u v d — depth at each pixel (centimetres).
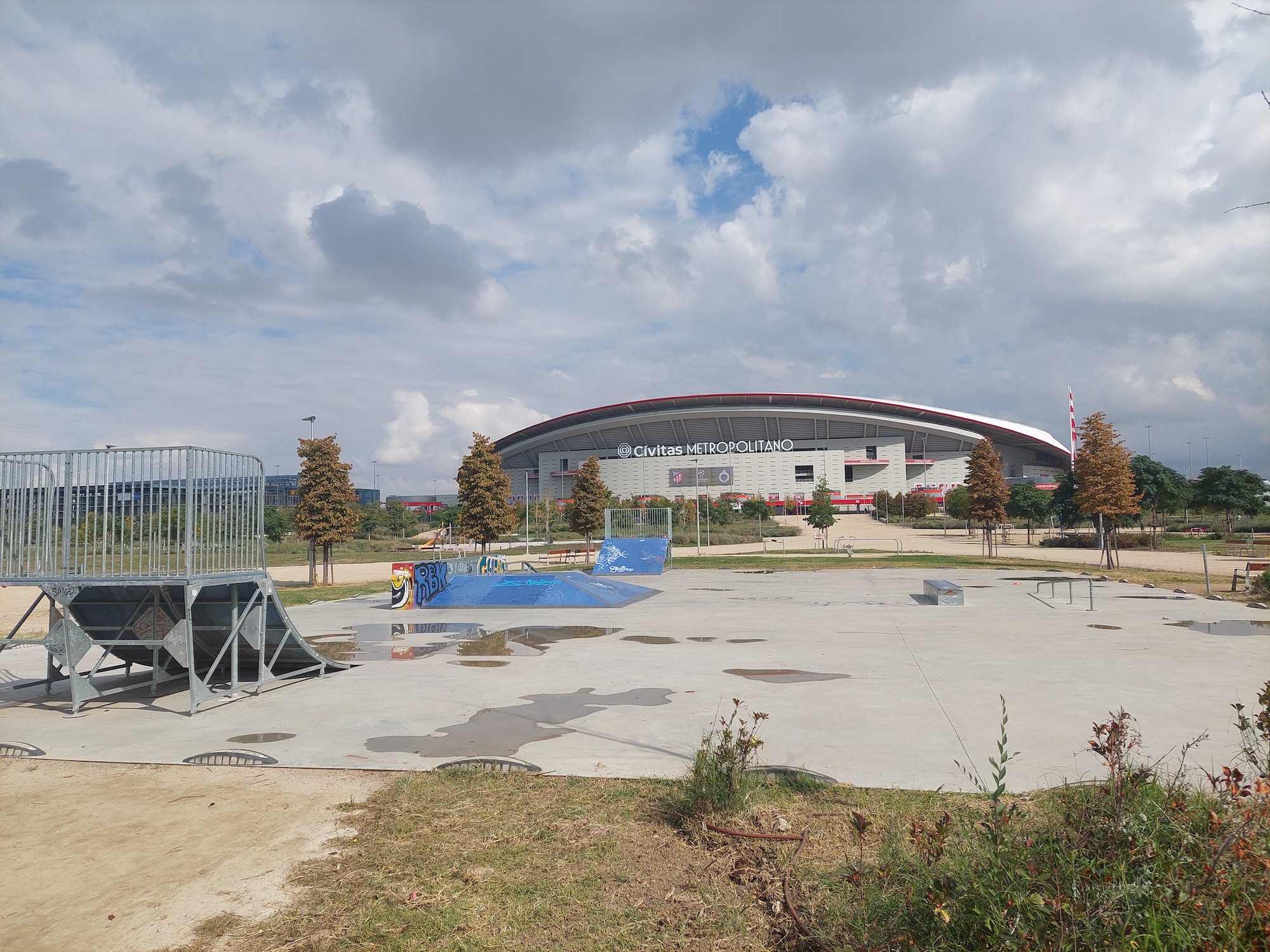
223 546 993
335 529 3228
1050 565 3391
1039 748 689
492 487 4197
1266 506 5959
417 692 994
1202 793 461
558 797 588
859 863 417
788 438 14450
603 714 862
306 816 567
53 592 931
